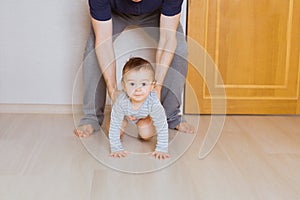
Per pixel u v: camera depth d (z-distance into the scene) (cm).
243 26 211
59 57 219
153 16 189
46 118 214
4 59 218
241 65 215
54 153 170
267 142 183
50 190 141
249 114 221
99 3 169
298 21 211
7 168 156
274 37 213
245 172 154
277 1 209
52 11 212
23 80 221
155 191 141
